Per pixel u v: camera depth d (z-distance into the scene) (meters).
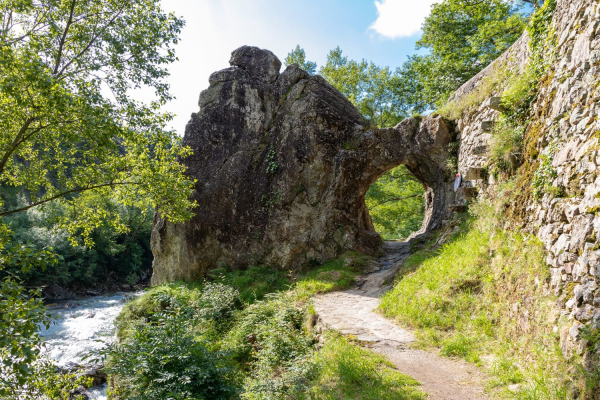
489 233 6.87
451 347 5.20
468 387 4.15
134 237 37.44
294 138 12.60
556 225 4.37
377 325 6.52
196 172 13.30
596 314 3.29
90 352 5.29
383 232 24.47
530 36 6.53
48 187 9.16
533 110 6.05
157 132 8.30
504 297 5.31
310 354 5.88
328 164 12.44
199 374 5.07
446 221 11.16
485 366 4.59
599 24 4.16
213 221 12.86
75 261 29.00
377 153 12.50
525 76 6.52
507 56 8.57
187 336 5.76
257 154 13.20
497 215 6.58
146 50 8.31
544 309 4.15
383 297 7.99
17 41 7.13
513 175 6.46
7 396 4.90
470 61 17.36
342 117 12.88
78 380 6.79
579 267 3.70
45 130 7.75
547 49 5.91
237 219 12.80
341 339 5.68
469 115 10.27
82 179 8.12
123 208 34.16
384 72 25.16
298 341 6.66
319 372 4.86
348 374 4.49
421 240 11.55
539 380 3.63
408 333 6.04
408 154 12.22
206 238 12.90
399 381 4.30
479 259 6.59
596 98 3.97
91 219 9.75
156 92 8.49
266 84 13.82
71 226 9.48
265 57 14.16
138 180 8.57
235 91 13.69
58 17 7.80
